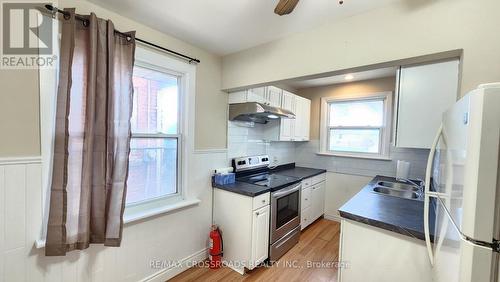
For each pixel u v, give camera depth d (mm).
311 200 3215
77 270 1475
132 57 1591
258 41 2018
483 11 1096
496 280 550
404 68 1713
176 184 2145
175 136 2094
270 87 2812
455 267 658
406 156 2963
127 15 1634
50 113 1315
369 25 1450
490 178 546
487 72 1087
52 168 1314
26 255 1262
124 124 1580
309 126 3789
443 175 915
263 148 3238
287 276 2117
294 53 1834
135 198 1843
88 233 1413
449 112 854
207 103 2338
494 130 538
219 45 2135
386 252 1312
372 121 3295
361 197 1895
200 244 2322
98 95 1431
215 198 2414
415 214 1445
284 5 1090
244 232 2137
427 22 1248
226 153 2600
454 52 1204
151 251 1896
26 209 1253
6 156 1187
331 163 3611
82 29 1396
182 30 1851
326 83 3521
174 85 2090
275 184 2430
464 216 592
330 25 1628
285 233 2547
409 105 1702
